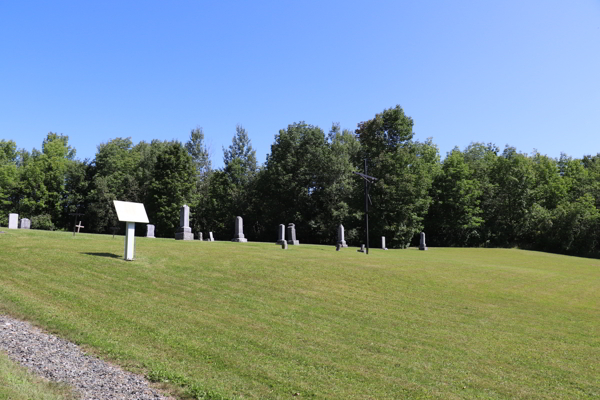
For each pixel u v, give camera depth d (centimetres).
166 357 911
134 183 6594
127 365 848
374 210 5759
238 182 7362
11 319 1032
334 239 6200
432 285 2044
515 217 6756
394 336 1238
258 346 1044
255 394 785
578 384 984
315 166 6462
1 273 1434
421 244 4928
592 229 6047
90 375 780
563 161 8131
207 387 783
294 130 6662
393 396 837
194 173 6612
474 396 870
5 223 6222
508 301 1898
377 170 5866
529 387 945
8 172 6525
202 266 1870
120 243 2303
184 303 1341
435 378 950
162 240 2845
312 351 1048
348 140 6869
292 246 3381
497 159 7212
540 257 4662
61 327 1005
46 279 1413
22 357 819
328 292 1702
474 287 2120
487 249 5472
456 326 1412
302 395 801
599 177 6975
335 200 6325
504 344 1255
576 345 1311
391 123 6419
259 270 1916
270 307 1413
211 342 1034
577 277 2920
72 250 1895
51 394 667
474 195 6494
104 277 1519
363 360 1021
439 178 6606
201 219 6912
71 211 6725
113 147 7025
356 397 815
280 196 6588
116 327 1055
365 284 1908
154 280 1566
